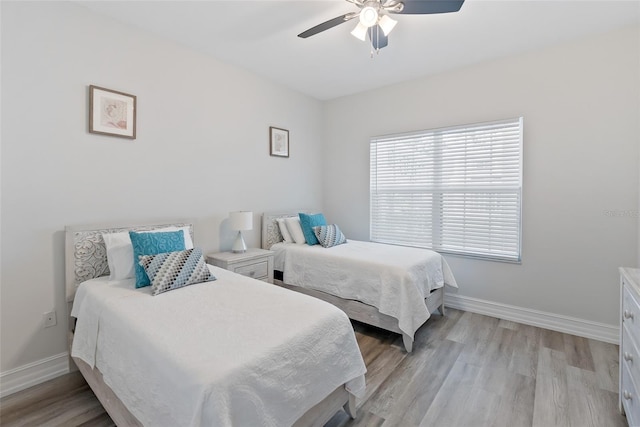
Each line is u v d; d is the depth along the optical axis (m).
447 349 2.45
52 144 2.04
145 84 2.50
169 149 2.67
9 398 1.86
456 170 3.31
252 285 1.99
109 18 2.29
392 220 3.82
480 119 3.11
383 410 1.75
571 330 2.71
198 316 1.51
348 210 4.20
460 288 3.32
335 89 3.90
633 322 1.47
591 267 2.63
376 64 3.14
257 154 3.47
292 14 2.28
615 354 2.35
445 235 3.41
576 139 2.64
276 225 3.66
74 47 2.12
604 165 2.54
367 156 3.99
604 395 1.87
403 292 2.40
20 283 1.94
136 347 1.33
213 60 2.99
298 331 1.38
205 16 2.30
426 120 3.47
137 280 1.93
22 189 1.93
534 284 2.89
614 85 2.48
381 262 2.62
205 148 2.95
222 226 3.13
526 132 2.87
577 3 2.12
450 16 2.28
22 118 1.92
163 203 2.65
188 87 2.79
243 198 3.34
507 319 3.04
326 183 4.40
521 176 2.91
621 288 1.70
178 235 2.27
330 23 1.95
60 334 2.11
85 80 2.17
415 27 2.43
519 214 2.95
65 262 2.07
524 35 2.55
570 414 1.71
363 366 1.64
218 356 1.16
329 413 1.51
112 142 2.32
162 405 1.16
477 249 3.21
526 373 2.11
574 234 2.69
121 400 1.40
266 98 3.55
